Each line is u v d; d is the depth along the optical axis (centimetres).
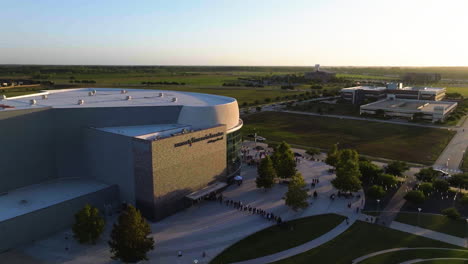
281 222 7000
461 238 6456
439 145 13225
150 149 6731
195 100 10206
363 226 6894
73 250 5966
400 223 7038
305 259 5744
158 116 8662
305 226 6888
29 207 6425
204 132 8044
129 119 8375
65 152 7938
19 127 7206
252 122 18500
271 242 6275
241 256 5816
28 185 7494
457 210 7612
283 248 6072
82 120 7938
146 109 8506
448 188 8306
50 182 7794
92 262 5616
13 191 7231
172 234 6550
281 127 17138
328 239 6388
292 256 5825
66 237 6400
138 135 7200
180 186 7556
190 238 6406
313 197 8325
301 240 6344
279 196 8388
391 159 11575
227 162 9094
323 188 8894
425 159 11531
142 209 7212
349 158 9306
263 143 13838
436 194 8475
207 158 8250
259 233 6612
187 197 7650
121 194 7612
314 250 6009
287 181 9288
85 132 7950
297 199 7281
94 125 8069
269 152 12344
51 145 7775
